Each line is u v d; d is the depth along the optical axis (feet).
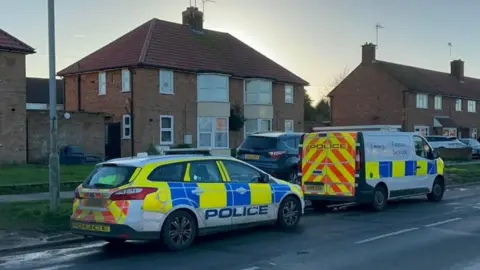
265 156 55.01
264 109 112.98
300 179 46.44
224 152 103.81
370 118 161.17
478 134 185.57
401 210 45.78
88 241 32.19
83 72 103.45
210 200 30.55
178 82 99.91
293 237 32.73
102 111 101.24
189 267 25.17
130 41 104.58
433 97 164.86
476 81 199.00
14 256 28.22
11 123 78.33
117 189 27.73
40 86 149.28
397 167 47.14
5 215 37.06
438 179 52.85
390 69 161.27
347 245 30.12
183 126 100.32
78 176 62.08
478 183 76.02
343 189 43.98
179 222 29.17
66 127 88.12
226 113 105.50
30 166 73.51
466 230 34.94
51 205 37.40
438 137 132.98
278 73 119.14
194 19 114.62
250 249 29.22
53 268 25.35
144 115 94.73
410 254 27.61
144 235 27.73
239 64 112.88
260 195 33.55
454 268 24.58
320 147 45.42
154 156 30.58
